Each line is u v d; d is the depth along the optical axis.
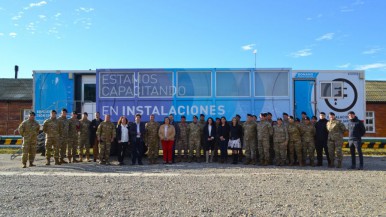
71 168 11.21
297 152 12.41
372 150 19.41
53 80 15.17
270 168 11.40
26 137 11.66
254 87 14.16
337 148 11.89
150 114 14.13
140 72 14.23
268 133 12.53
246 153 12.77
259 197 6.93
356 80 15.18
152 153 12.86
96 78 14.23
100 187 7.89
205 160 13.92
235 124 12.95
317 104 14.93
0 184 8.26
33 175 9.66
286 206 6.26
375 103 26.17
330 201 6.63
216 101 14.12
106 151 12.37
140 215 5.73
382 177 9.42
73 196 6.99
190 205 6.31
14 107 27.11
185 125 13.47
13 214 5.77
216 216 5.68
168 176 9.49
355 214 5.79
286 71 14.24
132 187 7.90
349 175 9.80
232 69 14.20
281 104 14.15
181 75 14.23
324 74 15.05
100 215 5.73
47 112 15.05
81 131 13.18
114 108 14.16
